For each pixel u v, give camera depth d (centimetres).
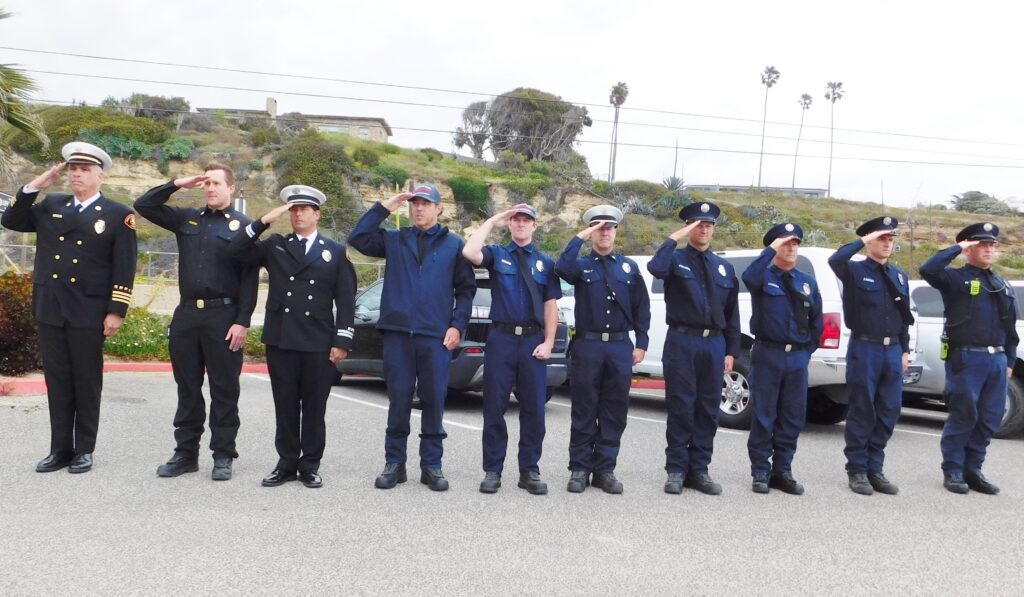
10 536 408
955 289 632
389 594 353
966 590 391
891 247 622
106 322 551
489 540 437
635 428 845
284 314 538
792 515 522
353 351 959
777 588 384
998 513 547
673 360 584
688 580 389
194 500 490
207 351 546
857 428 604
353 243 561
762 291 607
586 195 4788
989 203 6006
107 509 462
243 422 752
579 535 454
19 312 854
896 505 561
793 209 5653
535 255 580
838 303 806
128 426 699
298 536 429
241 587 354
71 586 347
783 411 596
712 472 650
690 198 5059
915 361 912
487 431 559
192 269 546
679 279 590
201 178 551
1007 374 634
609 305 577
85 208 550
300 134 4753
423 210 562
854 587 390
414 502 510
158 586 351
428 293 555
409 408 557
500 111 6575
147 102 4844
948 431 625
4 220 546
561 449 711
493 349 560
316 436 543
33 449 597
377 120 6612
